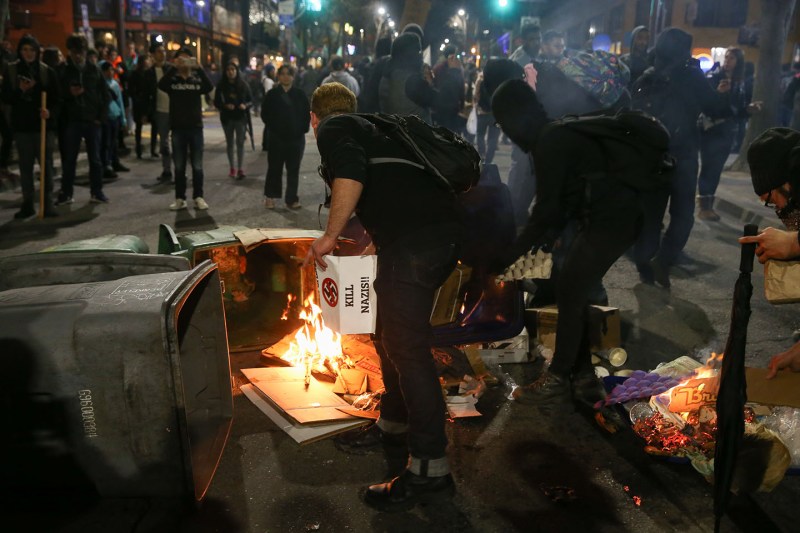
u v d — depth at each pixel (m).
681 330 4.58
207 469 2.79
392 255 2.57
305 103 8.06
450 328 3.44
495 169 3.47
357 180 2.49
